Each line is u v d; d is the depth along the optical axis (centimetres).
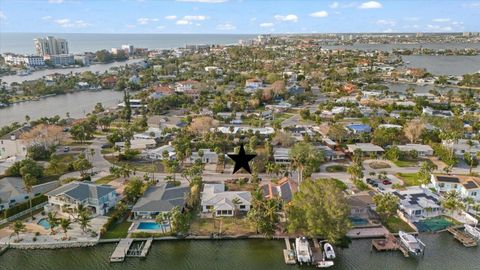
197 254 7344
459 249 7506
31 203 8750
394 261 7169
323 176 10888
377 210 8188
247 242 7675
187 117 17712
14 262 7094
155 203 8450
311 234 7300
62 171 11238
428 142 13625
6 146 12762
